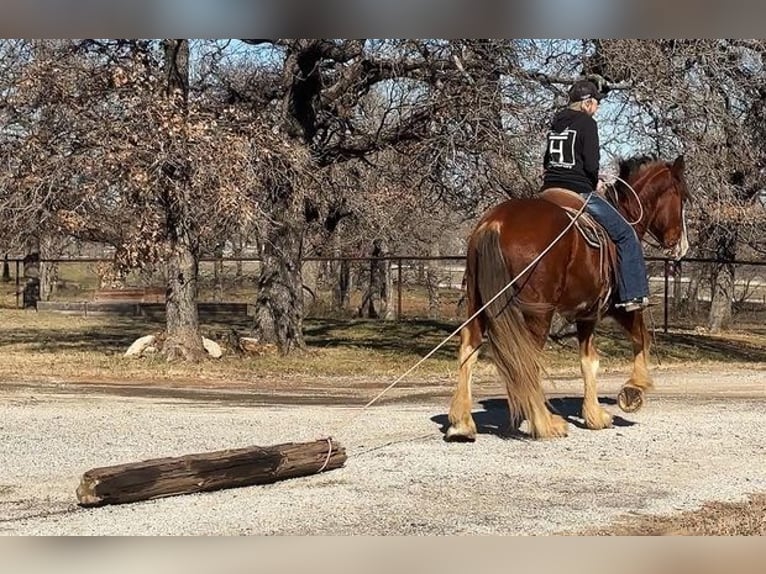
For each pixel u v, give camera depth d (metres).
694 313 35.28
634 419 10.93
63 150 16.38
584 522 6.84
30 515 6.87
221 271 40.31
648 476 8.19
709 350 22.45
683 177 10.52
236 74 21.45
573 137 9.35
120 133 15.88
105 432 10.01
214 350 18.70
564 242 8.80
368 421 10.76
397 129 20.09
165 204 16.89
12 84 16.34
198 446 9.26
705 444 9.50
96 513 6.93
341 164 22.73
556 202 9.11
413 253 35.22
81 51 17.09
